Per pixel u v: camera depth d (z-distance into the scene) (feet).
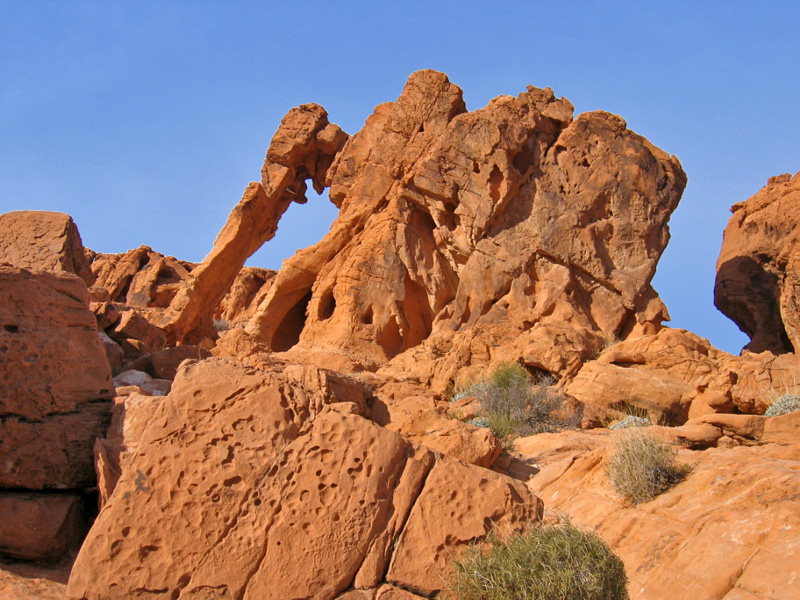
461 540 20.70
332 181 113.29
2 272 23.62
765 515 22.86
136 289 167.02
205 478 19.93
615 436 31.50
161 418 20.45
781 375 58.39
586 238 95.50
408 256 100.73
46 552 21.39
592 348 74.18
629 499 28.35
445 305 100.42
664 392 61.72
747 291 104.99
